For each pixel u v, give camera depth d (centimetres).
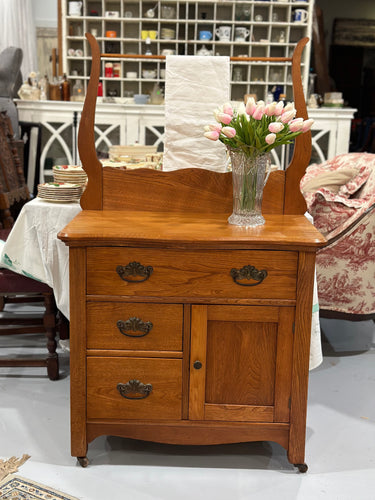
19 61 507
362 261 287
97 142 513
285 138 189
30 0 582
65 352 288
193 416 194
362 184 314
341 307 295
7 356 279
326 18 870
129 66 572
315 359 220
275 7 556
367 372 278
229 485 189
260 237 180
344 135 515
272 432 195
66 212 239
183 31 562
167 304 187
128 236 179
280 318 187
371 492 187
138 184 214
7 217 363
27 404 237
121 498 181
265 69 567
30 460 200
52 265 242
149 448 211
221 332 189
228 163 232
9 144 394
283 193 216
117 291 186
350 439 218
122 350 190
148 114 508
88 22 559
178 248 182
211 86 216
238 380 192
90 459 202
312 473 197
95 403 193
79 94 542
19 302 318
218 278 184
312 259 182
